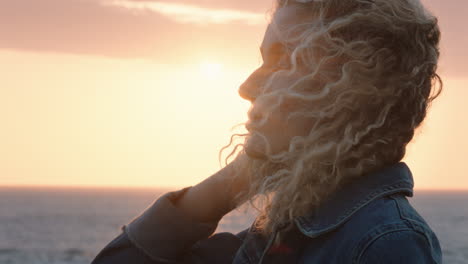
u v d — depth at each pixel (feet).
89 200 595.88
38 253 160.76
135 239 5.08
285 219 4.17
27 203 504.84
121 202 554.46
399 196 3.92
